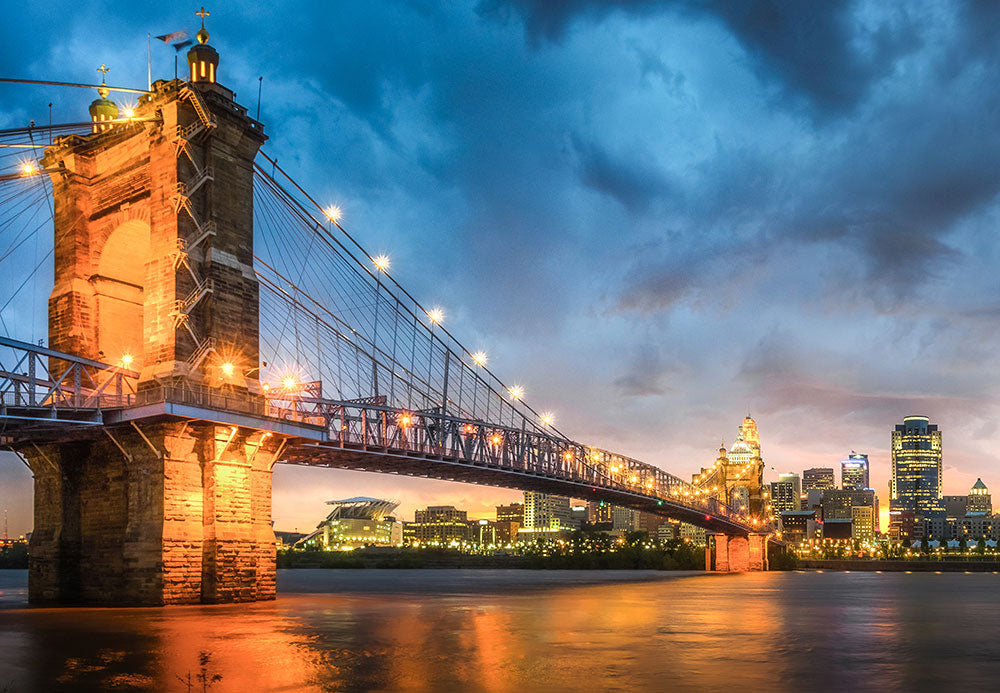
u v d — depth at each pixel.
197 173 66.94
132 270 74.56
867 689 32.75
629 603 79.88
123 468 66.88
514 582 143.38
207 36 69.88
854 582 145.12
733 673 35.88
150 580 61.28
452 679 33.59
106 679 33.19
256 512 67.50
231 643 42.88
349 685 32.22
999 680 34.97
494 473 100.75
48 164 74.94
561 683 33.06
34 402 59.69
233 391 65.62
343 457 83.62
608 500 142.25
